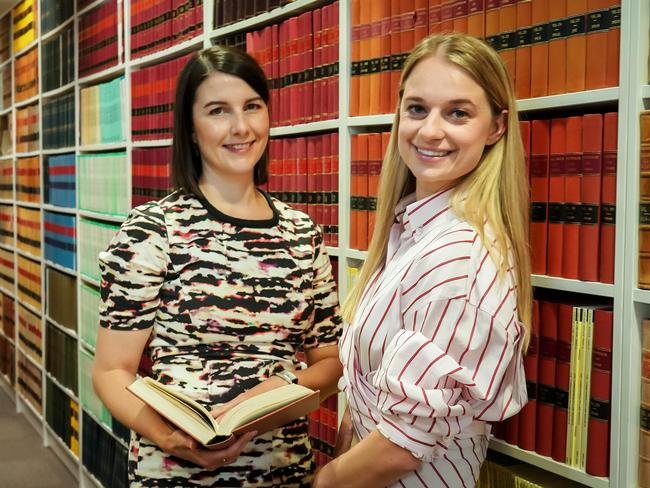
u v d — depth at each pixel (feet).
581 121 4.47
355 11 6.24
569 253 4.58
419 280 3.92
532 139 4.77
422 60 4.22
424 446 3.84
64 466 13.37
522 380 4.40
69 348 12.70
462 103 4.09
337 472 4.20
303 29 6.91
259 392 4.66
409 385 3.75
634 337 4.21
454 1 5.24
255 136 4.99
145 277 4.76
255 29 7.84
